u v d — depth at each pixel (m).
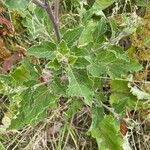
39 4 0.30
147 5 0.44
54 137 0.41
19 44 0.43
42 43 0.31
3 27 0.43
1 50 0.41
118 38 0.40
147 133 0.41
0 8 0.43
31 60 0.41
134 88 0.40
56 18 0.33
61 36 0.34
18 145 0.41
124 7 0.44
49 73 0.37
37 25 0.37
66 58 0.31
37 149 0.40
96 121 0.36
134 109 0.40
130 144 0.41
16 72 0.37
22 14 0.41
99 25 0.37
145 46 0.42
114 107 0.38
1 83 0.37
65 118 0.38
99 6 0.41
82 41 0.37
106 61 0.36
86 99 0.31
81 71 0.31
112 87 0.39
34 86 0.34
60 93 0.34
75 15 0.44
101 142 0.38
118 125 0.38
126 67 0.37
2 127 0.41
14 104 0.40
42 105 0.34
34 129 0.41
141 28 0.41
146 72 0.42
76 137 0.41
